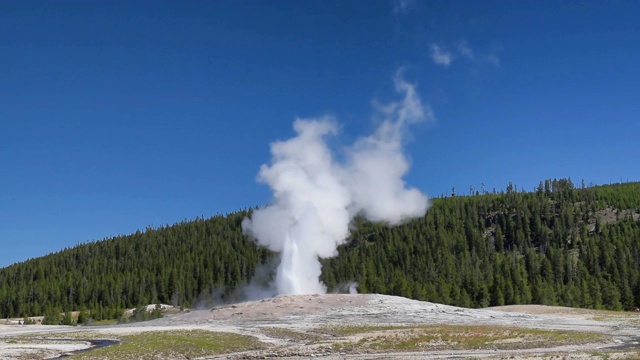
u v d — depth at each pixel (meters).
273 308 99.00
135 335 73.06
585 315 97.56
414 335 64.38
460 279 168.12
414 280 178.12
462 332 66.31
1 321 156.12
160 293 199.88
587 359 44.91
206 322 93.50
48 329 96.50
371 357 52.16
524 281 154.50
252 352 58.41
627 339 62.50
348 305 98.94
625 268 161.25
